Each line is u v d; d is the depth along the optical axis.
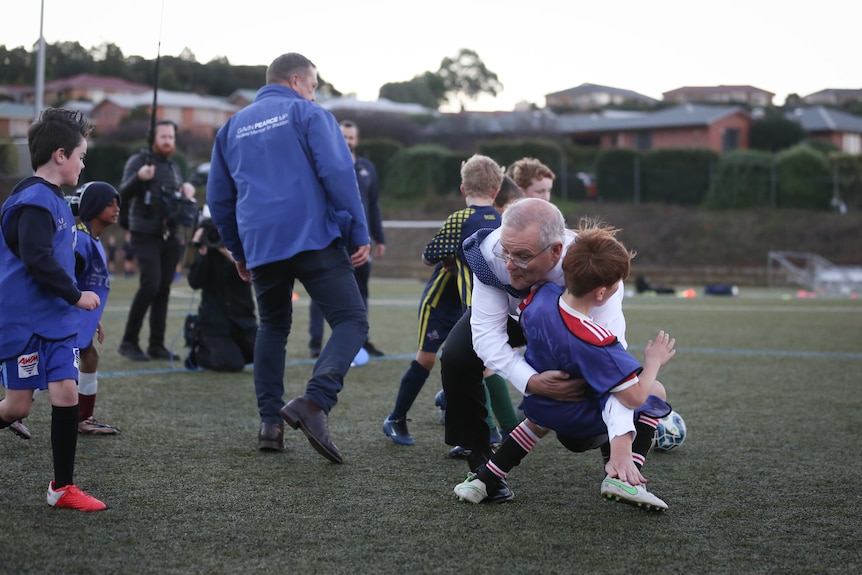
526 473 3.44
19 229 2.74
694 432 4.26
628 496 2.77
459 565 2.39
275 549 2.49
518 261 2.75
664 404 3.00
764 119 46.72
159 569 2.32
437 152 35.88
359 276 6.93
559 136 45.50
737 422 4.52
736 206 33.41
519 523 2.78
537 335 2.79
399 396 3.97
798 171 33.59
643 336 9.20
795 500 3.08
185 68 58.44
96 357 3.91
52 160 2.87
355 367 6.38
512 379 2.87
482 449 3.27
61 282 2.75
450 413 3.27
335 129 3.72
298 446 3.86
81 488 3.07
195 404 4.76
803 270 28.02
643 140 47.28
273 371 3.80
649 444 2.98
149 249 6.34
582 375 2.73
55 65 55.12
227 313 6.00
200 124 51.19
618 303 2.89
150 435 3.97
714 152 34.75
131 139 43.03
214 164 3.94
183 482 3.19
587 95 80.06
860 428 4.37
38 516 2.73
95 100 53.56
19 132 30.19
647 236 31.48
